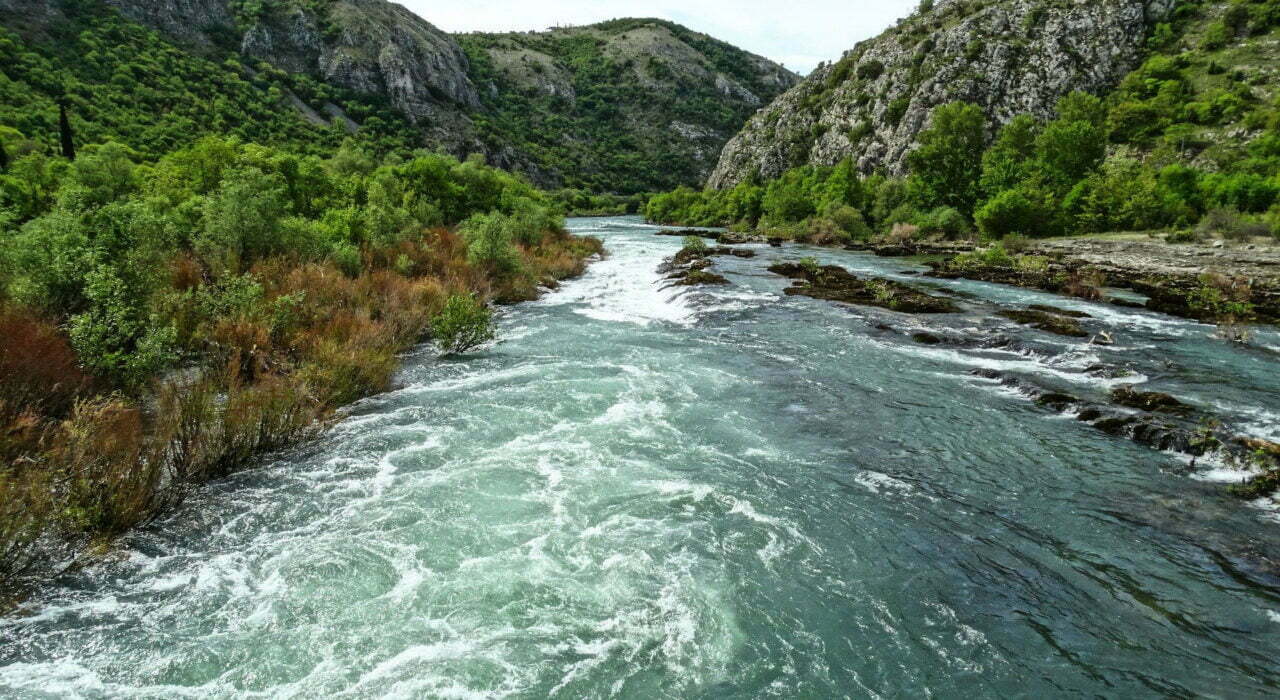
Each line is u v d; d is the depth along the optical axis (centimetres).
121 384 999
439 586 614
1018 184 5669
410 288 1870
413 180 3978
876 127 10294
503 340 1666
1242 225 3969
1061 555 684
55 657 506
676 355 1530
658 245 5256
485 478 849
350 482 830
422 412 1102
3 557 584
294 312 1403
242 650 522
